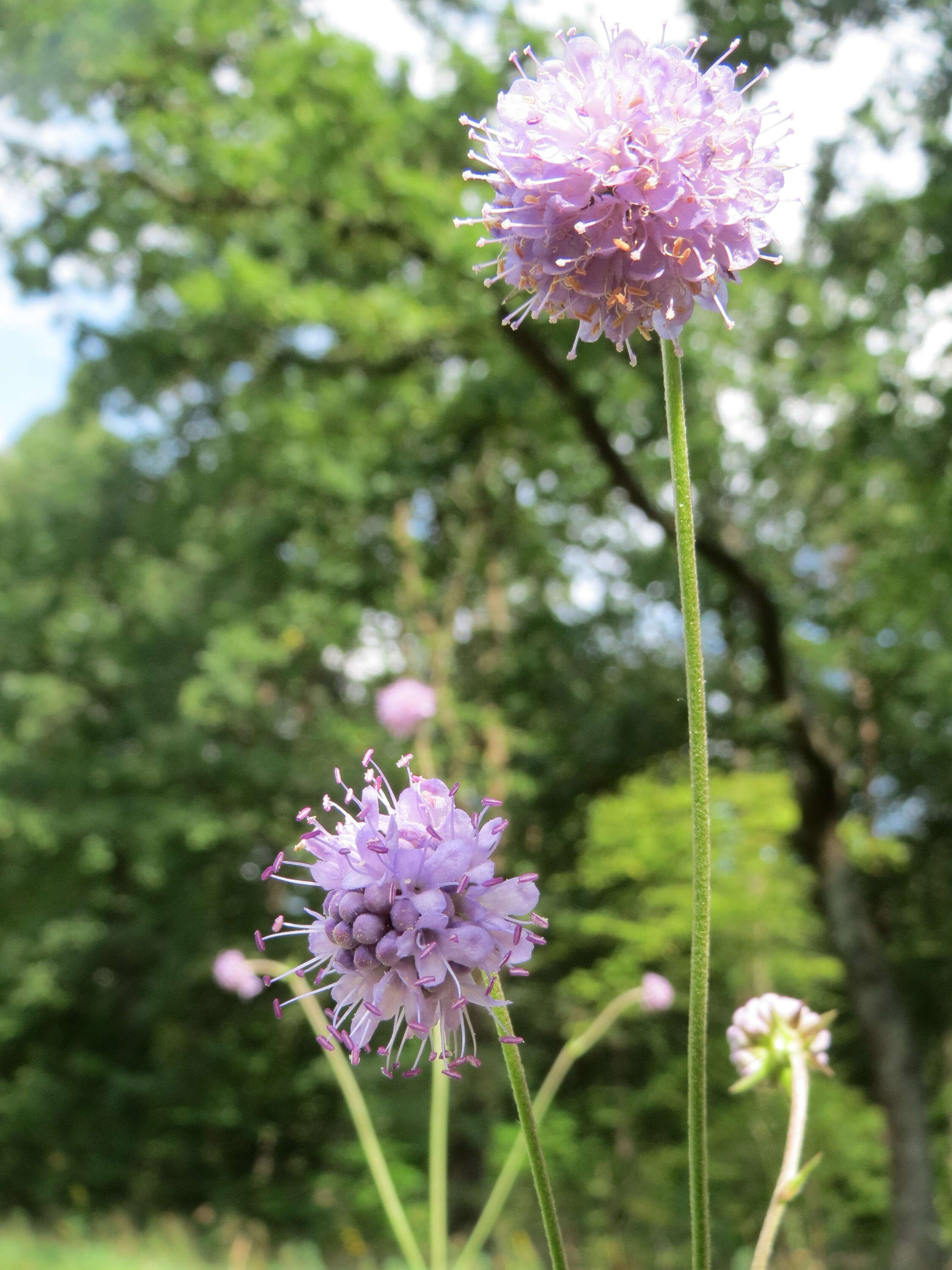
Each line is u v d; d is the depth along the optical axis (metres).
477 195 11.98
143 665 21.23
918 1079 13.01
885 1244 15.07
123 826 18.72
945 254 11.20
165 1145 19.12
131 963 21.78
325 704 20.55
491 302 11.96
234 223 13.52
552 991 16.66
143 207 13.91
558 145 1.53
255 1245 14.37
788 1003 1.92
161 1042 20.48
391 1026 1.50
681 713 16.19
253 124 12.37
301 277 13.23
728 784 13.92
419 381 14.02
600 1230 14.77
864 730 19.20
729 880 13.55
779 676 13.80
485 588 17.64
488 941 1.31
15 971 19.86
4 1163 19.33
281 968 4.90
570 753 16.56
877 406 12.14
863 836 16.78
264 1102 19.55
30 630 21.78
